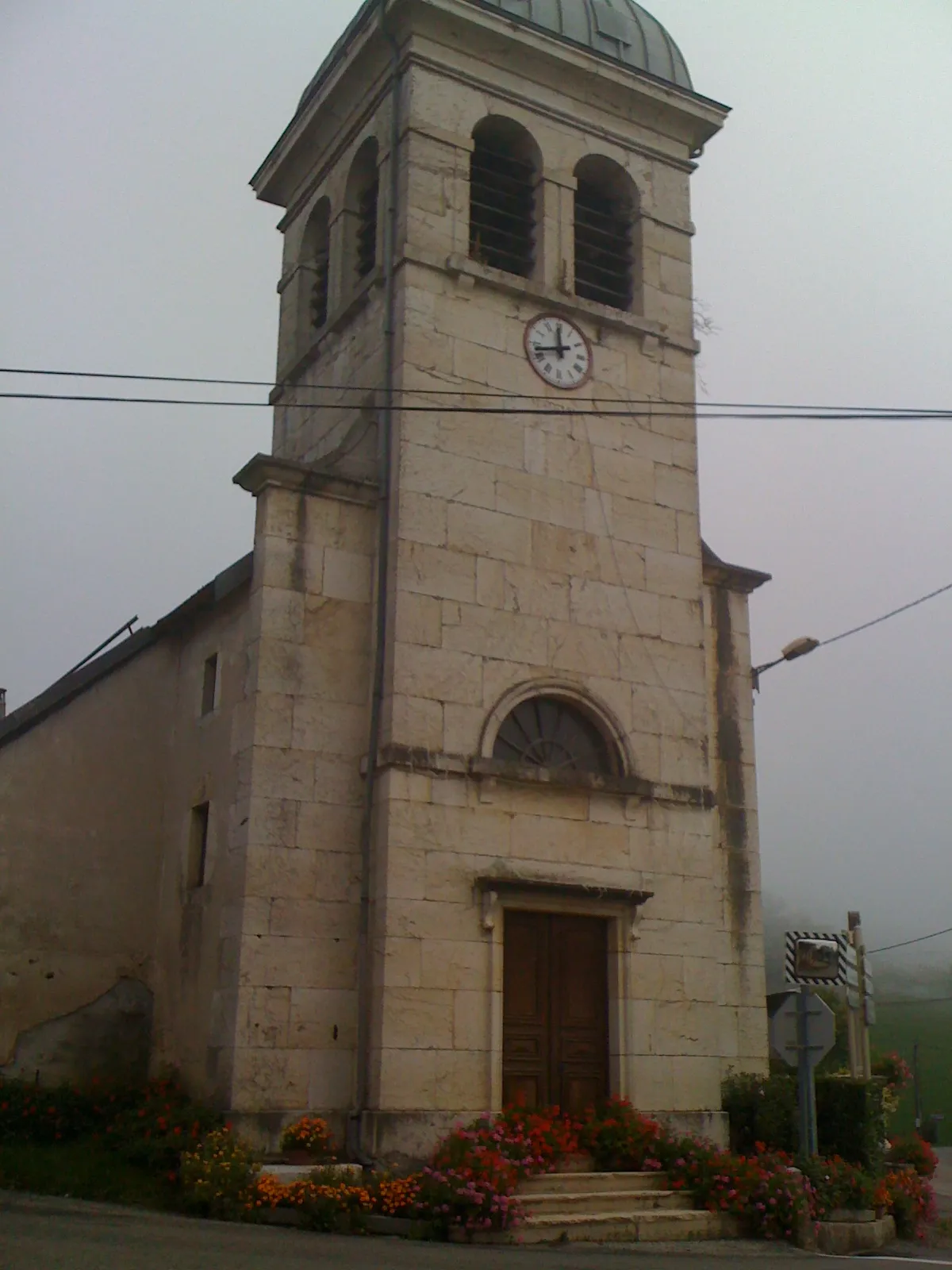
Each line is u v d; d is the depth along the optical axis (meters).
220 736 16.72
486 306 17.36
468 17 18.03
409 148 17.53
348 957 14.67
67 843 17.47
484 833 15.22
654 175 19.55
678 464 18.27
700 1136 15.41
